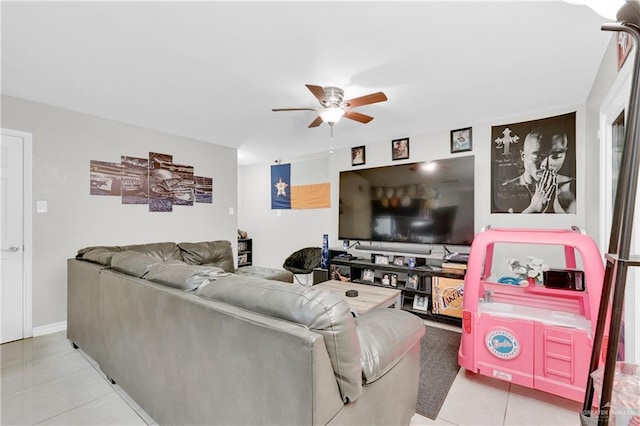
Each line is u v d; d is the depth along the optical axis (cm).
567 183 298
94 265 223
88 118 324
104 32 179
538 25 173
